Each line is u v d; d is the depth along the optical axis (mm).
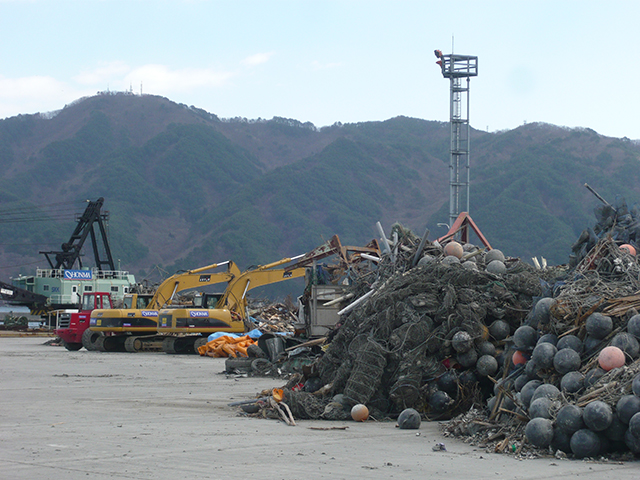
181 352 37469
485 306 14102
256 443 10539
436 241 19203
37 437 10984
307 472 8383
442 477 8117
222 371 24953
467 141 52656
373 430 12172
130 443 10445
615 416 9219
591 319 10594
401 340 13719
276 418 13414
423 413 13648
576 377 10102
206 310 36094
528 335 11703
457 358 13789
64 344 40969
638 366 9727
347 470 8531
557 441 9625
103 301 43562
